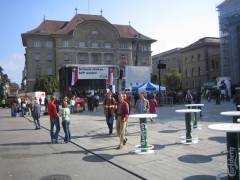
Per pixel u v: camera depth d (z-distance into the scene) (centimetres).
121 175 827
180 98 3856
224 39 6594
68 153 1128
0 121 2616
